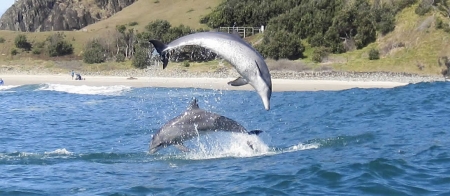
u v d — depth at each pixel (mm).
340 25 77812
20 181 13656
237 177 13125
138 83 62844
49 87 60188
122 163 15844
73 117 30828
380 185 11719
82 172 14656
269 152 16578
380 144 16969
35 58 99688
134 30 109312
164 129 15266
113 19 122438
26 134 23703
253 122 25281
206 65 74938
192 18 110500
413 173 12766
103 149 19062
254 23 93812
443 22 75500
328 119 24453
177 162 15578
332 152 16062
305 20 81625
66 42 101688
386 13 79938
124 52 95125
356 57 73625
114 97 46188
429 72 68375
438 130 19234
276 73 67312
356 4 83312
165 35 93812
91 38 102688
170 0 127875
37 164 15953
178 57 78375
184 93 49281
